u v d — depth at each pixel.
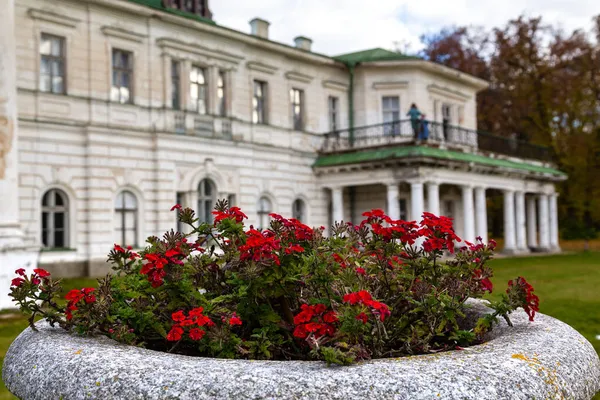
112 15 21.55
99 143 20.86
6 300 12.59
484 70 47.00
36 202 19.34
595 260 28.03
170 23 23.22
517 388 2.44
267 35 28.55
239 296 3.29
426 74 31.61
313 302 3.15
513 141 33.44
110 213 21.11
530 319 3.59
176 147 22.98
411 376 2.39
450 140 29.84
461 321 4.16
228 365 2.54
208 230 3.80
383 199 29.50
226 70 25.33
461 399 2.32
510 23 44.62
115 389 2.47
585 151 43.28
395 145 26.67
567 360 2.82
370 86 30.95
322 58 29.58
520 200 32.84
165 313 3.53
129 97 22.20
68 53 20.36
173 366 2.54
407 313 3.63
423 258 3.97
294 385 2.34
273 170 27.12
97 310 3.35
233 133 25.31
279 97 27.94
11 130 13.56
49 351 2.95
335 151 28.94
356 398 2.30
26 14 19.34
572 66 43.53
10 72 13.66
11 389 3.00
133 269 3.93
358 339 3.01
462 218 33.03
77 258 20.25
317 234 3.63
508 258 29.20
